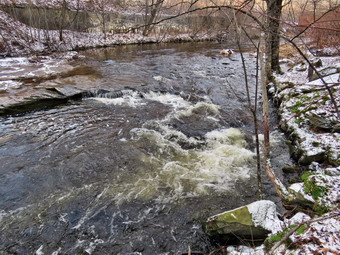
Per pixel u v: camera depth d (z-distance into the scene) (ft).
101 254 11.93
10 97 27.63
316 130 20.65
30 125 24.21
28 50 54.70
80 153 19.93
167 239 12.70
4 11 60.03
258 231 11.24
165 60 51.98
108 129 23.79
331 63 33.30
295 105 25.14
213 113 27.86
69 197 15.48
